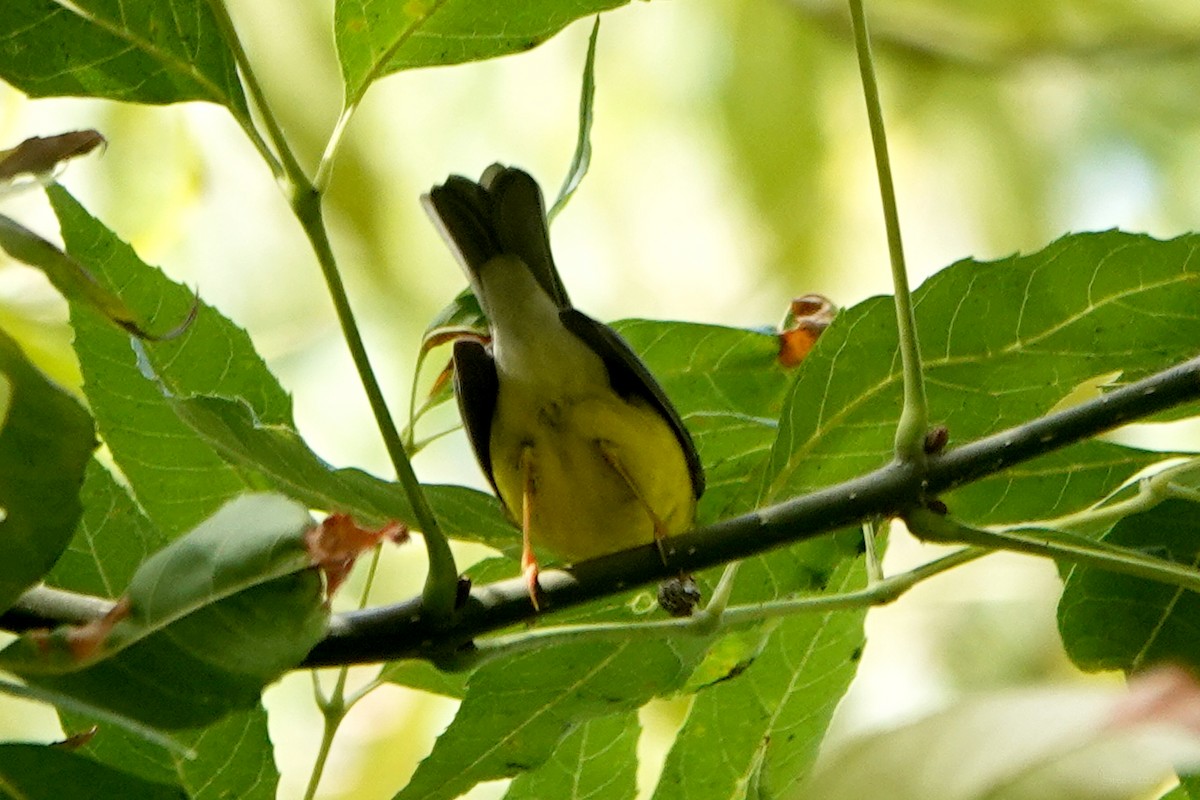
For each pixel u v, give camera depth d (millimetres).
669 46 4566
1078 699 2732
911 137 4535
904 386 4086
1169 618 4117
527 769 4109
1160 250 4109
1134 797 2562
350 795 4422
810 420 4113
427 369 4496
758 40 4535
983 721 2693
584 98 4109
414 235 4500
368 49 4074
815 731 4137
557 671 4109
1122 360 4121
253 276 4480
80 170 4363
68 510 4008
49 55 4062
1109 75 4535
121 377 4117
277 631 4023
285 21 4465
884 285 4523
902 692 4484
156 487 4121
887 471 4082
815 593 4145
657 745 4414
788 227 4527
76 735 4066
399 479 4051
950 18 4535
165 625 4020
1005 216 4523
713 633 4082
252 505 4031
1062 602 4121
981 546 4074
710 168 4547
